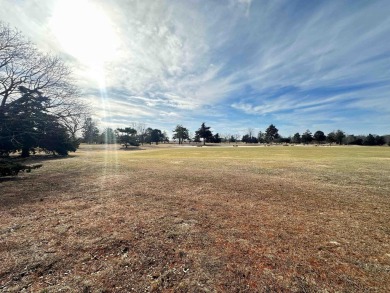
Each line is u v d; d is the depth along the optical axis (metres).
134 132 65.31
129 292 2.43
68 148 26.88
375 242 3.64
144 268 2.88
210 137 107.56
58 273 2.75
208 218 4.67
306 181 8.73
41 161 17.06
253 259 3.11
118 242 3.54
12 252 3.22
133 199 6.05
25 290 2.45
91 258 3.09
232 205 5.59
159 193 6.72
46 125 18.28
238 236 3.83
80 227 4.12
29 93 15.30
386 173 10.62
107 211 5.04
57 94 16.62
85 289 2.46
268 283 2.59
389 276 2.74
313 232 4.02
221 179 9.05
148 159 19.62
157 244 3.50
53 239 3.63
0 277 2.66
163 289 2.49
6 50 13.25
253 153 32.19
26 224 4.26
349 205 5.64
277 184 8.12
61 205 5.48
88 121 24.72
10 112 14.89
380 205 5.64
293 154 28.98
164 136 112.94
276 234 3.92
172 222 4.41
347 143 86.75
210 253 3.25
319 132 95.75
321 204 5.72
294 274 2.77
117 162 16.27
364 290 2.48
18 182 8.34
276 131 106.94
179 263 2.99
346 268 2.91
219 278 2.68
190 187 7.56
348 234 3.94
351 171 11.31
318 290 2.47
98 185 7.82
